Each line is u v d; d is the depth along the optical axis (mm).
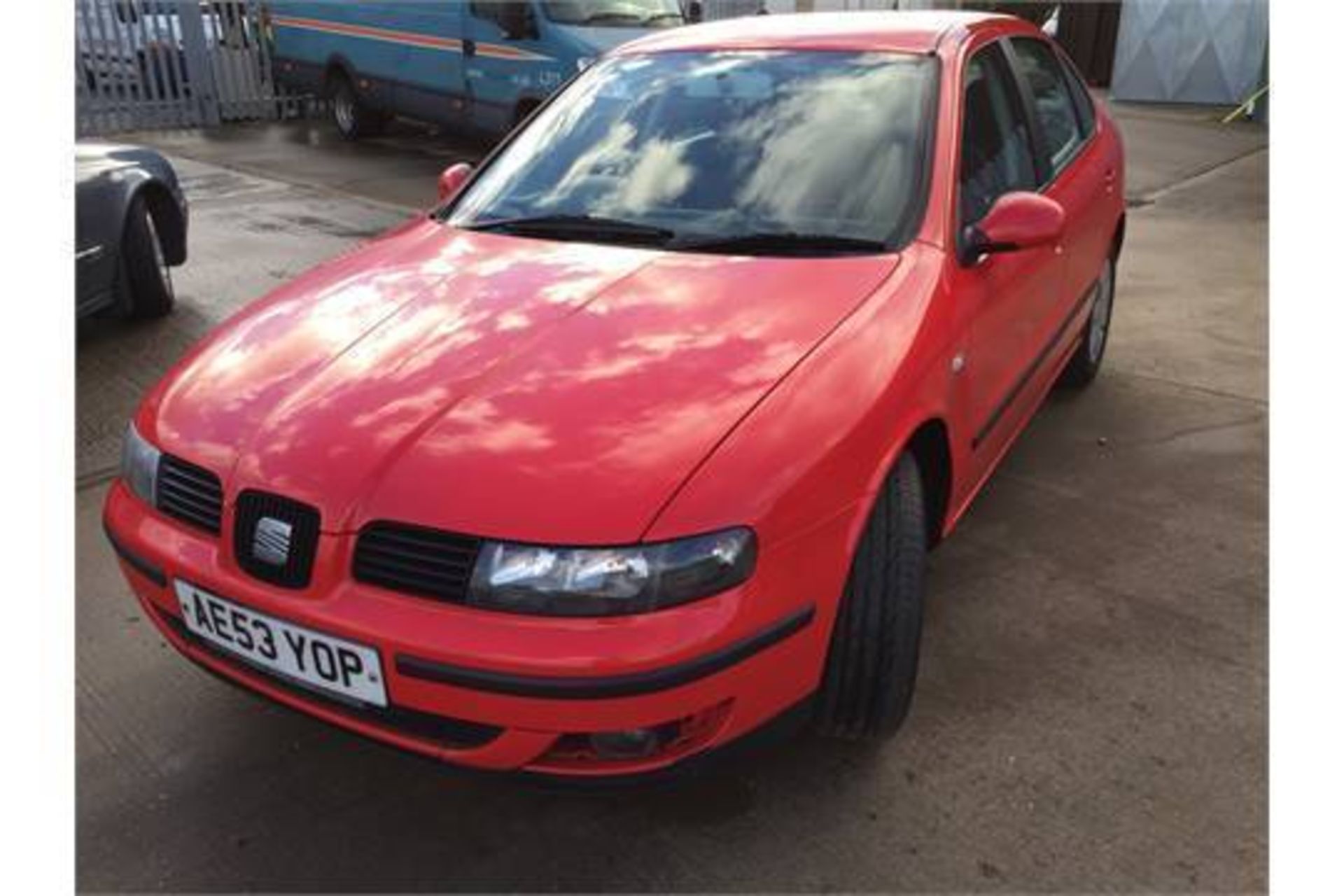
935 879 2096
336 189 8812
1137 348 5215
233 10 12203
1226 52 13359
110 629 2922
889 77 3021
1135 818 2234
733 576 1848
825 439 2020
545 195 3027
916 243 2617
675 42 3455
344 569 1930
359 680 1925
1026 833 2203
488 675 1805
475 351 2244
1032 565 3219
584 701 1796
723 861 2150
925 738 2475
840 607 2156
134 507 2262
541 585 1804
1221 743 2447
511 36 8914
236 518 2031
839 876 2109
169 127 12047
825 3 14805
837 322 2305
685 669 1805
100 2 11289
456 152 10766
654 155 3016
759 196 2805
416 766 2420
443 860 2164
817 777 2363
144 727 2541
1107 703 2590
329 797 2328
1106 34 15336
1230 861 2119
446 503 1878
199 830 2236
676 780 1945
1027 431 4207
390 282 2650
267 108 12734
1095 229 3945
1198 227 7820
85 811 2277
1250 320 5652
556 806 2301
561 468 1897
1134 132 12023
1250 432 4203
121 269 5109
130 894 2082
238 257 6566
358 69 10766
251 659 2064
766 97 3061
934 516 2686
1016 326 3049
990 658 2766
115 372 4727
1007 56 3500
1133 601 3025
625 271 2572
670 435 1954
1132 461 3941
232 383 2289
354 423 2059
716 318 2320
